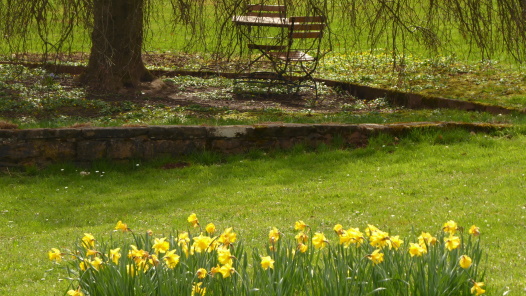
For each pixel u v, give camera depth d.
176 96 16.75
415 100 15.53
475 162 10.03
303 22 14.09
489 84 16.67
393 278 3.94
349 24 16.80
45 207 9.23
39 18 13.85
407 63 20.47
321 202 8.52
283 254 4.30
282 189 9.40
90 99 15.87
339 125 11.77
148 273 4.02
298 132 11.68
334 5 14.35
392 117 13.75
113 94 16.45
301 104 16.19
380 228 6.89
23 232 8.03
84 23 13.70
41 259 6.59
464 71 18.69
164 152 11.43
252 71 19.36
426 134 11.70
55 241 7.36
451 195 8.29
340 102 16.61
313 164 10.81
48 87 16.66
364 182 9.48
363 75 19.03
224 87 17.91
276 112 14.59
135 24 15.52
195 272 4.11
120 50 16.55
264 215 8.02
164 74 19.48
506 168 9.52
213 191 9.61
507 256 5.60
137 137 11.33
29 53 21.38
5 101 15.09
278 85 17.94
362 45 24.23
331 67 20.61
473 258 4.30
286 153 11.57
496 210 7.32
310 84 18.38
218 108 15.14
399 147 11.35
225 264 3.86
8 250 7.12
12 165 11.04
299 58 16.14
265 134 11.62
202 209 8.62
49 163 11.16
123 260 4.14
